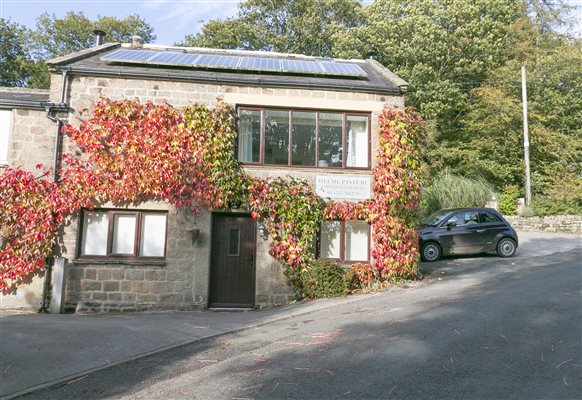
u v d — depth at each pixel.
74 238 10.12
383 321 7.21
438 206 20.33
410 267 10.91
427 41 24.89
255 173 10.75
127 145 10.27
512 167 25.06
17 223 9.86
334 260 10.84
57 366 5.80
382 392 4.55
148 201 10.35
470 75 27.34
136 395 4.86
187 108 10.51
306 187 10.80
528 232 21.05
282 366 5.50
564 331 6.13
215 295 10.49
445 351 5.61
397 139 11.02
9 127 10.33
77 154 10.27
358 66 12.91
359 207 10.87
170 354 6.36
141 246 10.41
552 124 26.53
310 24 29.88
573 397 4.29
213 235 10.62
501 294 8.46
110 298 10.09
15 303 9.95
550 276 10.20
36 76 33.34
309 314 8.53
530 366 5.05
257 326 8.00
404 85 11.19
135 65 11.09
